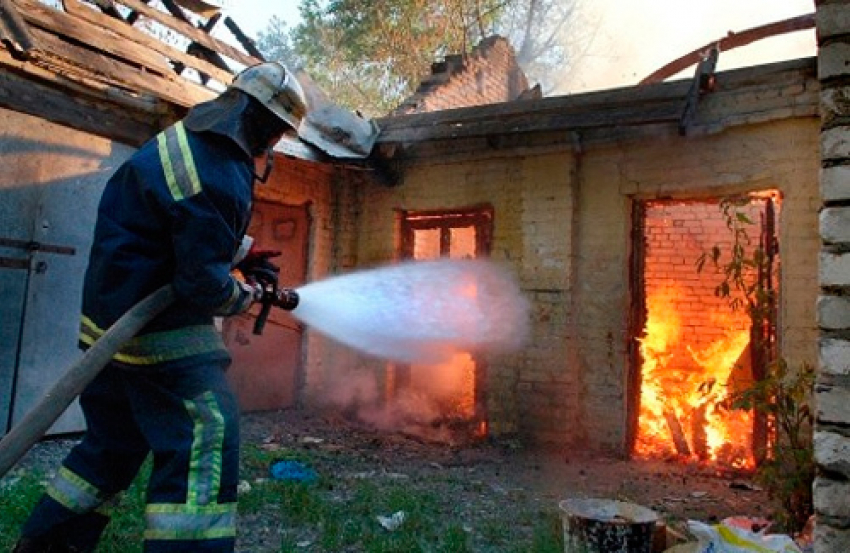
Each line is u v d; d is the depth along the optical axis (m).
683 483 4.82
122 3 5.28
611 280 5.84
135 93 5.33
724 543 2.59
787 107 4.97
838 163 2.18
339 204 7.58
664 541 2.83
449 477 4.68
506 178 6.52
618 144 5.86
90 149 5.14
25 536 2.25
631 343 5.82
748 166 5.20
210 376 2.12
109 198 2.15
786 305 4.93
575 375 5.90
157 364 2.07
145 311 1.97
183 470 1.96
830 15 2.23
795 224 4.95
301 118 2.30
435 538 3.30
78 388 1.84
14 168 4.66
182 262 1.95
